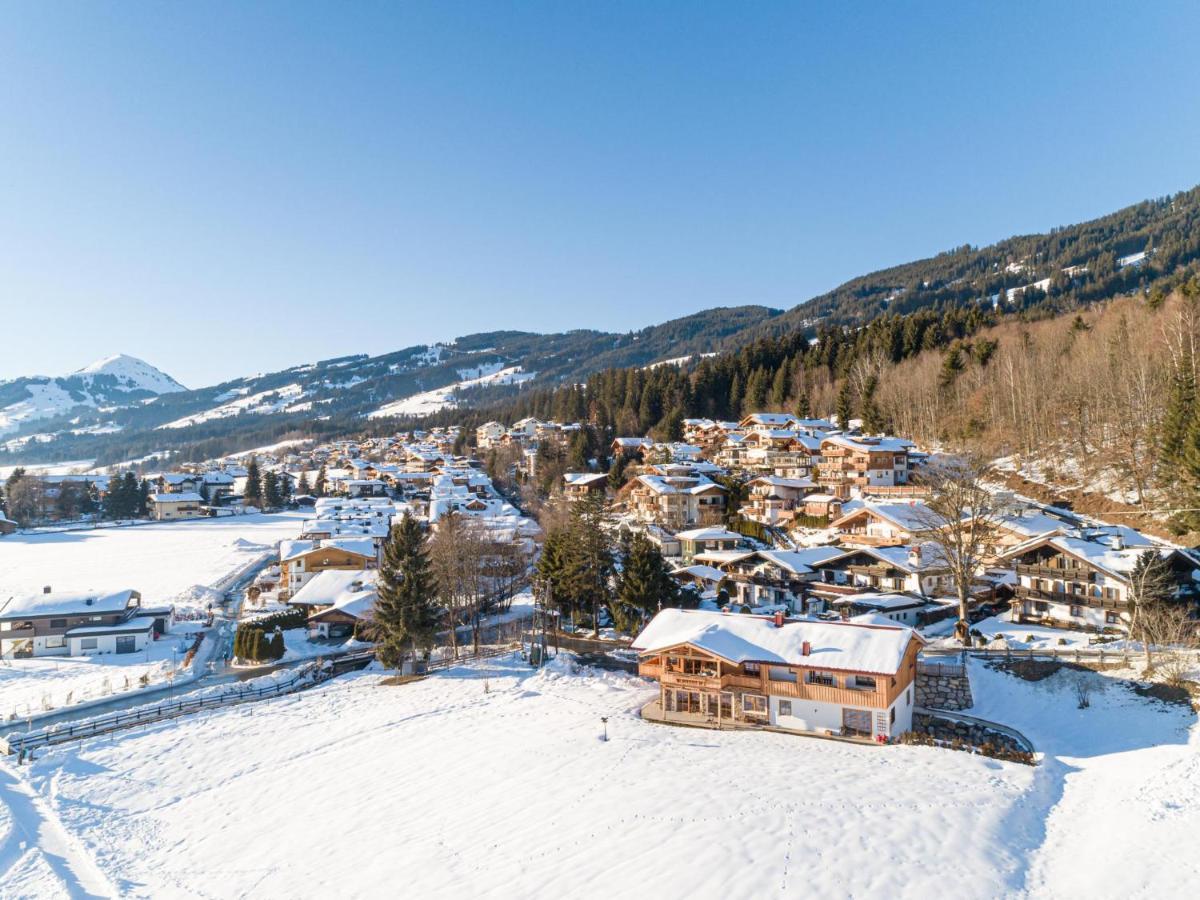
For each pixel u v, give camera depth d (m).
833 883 23.89
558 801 32.19
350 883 27.67
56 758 42.66
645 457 134.00
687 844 26.89
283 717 48.53
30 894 28.58
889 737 38.47
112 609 70.19
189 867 30.61
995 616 58.16
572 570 65.62
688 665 44.09
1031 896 23.22
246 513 188.38
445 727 44.59
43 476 197.00
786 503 97.50
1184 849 24.75
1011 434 98.81
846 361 155.25
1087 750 35.47
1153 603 45.59
